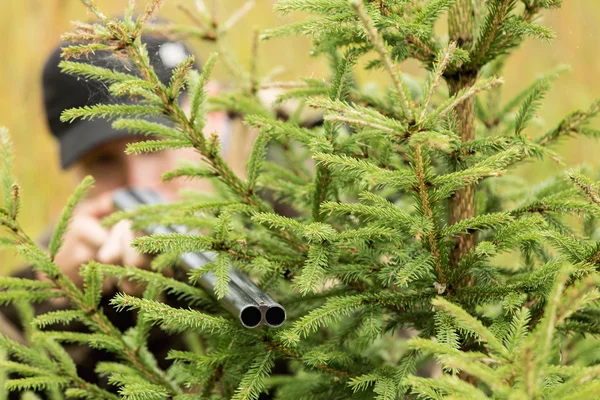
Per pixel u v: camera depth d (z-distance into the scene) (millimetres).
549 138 1580
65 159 2234
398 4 1451
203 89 1541
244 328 1470
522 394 1239
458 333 1491
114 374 1521
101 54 1682
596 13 3004
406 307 1524
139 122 1536
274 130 1530
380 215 1430
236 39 3383
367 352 1776
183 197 1902
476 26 1541
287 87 1689
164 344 1979
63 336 1580
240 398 1427
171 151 2213
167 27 1837
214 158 1545
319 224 1443
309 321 1430
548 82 1541
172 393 1581
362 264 1516
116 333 1623
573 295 1268
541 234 1420
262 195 1778
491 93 1724
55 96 2275
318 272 1430
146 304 1442
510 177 1778
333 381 1550
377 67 1513
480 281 1473
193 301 1568
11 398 1912
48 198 4105
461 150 1479
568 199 1480
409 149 1408
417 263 1427
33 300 1635
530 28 1470
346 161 1416
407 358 1472
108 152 2199
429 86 1409
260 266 1473
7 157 1586
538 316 1482
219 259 1475
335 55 1653
